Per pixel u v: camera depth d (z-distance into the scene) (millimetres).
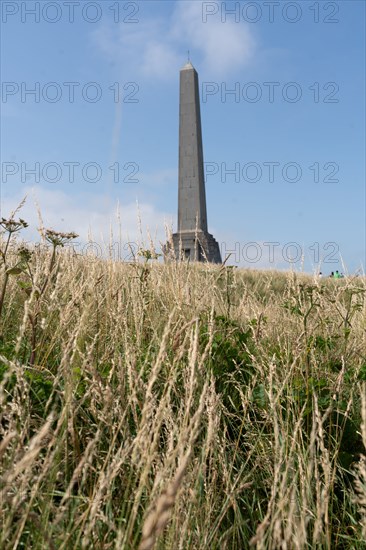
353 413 2879
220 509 2232
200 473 1933
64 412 1881
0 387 1752
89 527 1551
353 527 2203
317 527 1728
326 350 3510
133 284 3924
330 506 2334
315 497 2209
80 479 2074
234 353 3387
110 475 1698
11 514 1479
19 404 1888
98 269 4090
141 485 1678
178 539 1761
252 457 2689
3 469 1711
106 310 3656
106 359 2971
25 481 1537
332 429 2795
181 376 2902
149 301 3941
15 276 4094
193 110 37469
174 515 1719
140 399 2639
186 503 1901
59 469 2092
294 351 3234
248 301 4609
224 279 4148
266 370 3150
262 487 2494
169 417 2148
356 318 4203
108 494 1762
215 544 2000
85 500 1814
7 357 2955
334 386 3004
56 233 3273
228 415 2906
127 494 1964
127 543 1663
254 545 1941
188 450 1604
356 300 4184
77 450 2086
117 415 2289
